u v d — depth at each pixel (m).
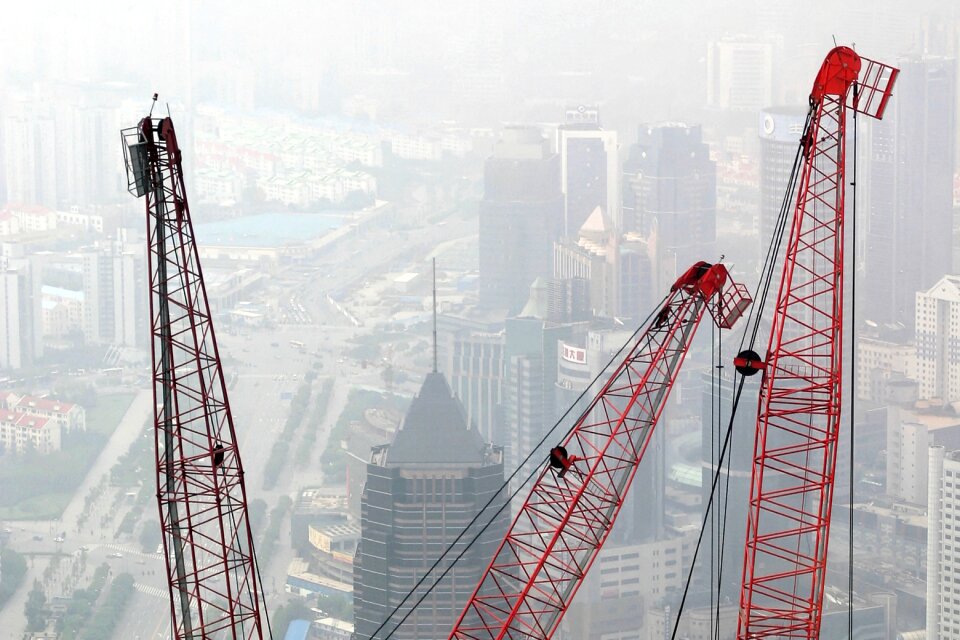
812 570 117.94
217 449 106.88
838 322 116.25
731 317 123.62
